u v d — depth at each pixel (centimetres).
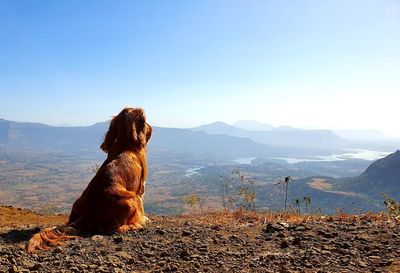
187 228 173
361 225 163
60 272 121
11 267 125
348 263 118
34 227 191
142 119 201
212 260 128
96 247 147
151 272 120
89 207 170
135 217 176
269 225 165
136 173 187
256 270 117
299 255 128
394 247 128
